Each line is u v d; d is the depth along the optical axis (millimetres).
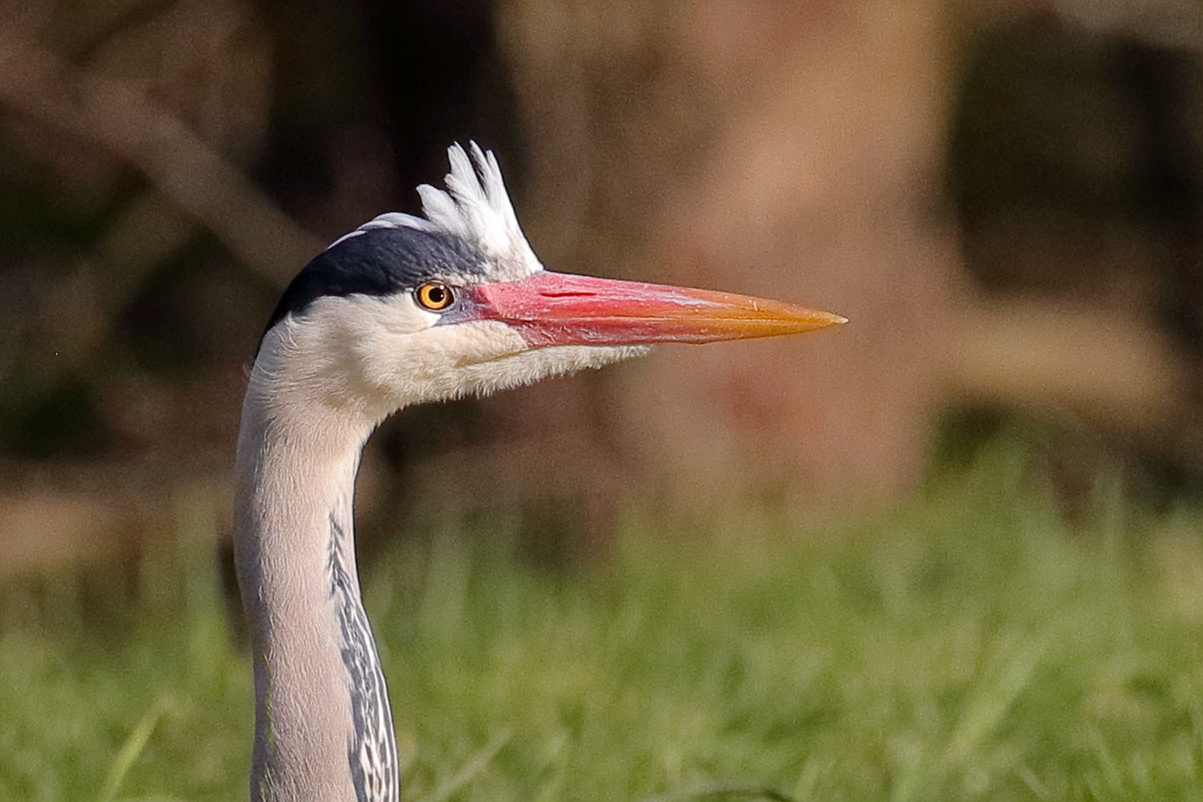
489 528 13422
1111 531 11227
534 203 13688
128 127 16969
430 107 14805
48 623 14984
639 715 8461
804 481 13898
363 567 13141
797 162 14023
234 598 10000
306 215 17562
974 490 13750
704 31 13578
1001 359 18922
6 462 18000
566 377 13609
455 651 9906
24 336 18969
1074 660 8773
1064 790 7395
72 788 7625
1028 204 22156
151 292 19344
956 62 20578
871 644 9766
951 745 7832
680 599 11203
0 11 17047
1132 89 21328
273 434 5457
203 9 17625
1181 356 20469
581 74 13578
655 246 13609
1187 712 7883
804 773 7562
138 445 18328
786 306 5844
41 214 19203
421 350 5562
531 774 7520
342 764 5371
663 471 13445
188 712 8641
